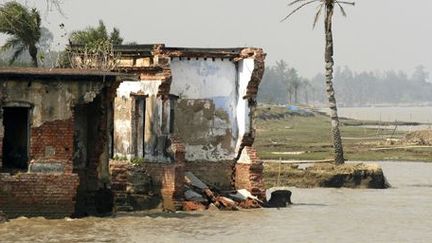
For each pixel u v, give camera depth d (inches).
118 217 2010.3
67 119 1916.8
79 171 2078.0
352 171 2999.5
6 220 1866.4
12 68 2047.2
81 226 1866.4
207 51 2340.1
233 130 2374.5
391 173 3622.0
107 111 2063.2
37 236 1732.3
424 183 3189.0
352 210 2290.8
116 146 2298.2
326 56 3235.7
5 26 2891.2
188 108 2331.4
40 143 1903.3
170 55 2276.1
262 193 2313.0
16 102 1889.8
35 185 1897.1
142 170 2207.2
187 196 2198.6
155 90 2220.7
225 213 2137.1
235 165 2368.4
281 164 3289.9
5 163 1990.7
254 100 2345.0
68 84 1918.1
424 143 5393.7
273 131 7224.4
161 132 2207.2
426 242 1791.3
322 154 4436.5
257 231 1878.7
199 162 2342.5
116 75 1950.1
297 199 2564.0
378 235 1871.3
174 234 1806.1
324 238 1815.9
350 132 7258.9
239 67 2373.3
